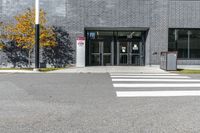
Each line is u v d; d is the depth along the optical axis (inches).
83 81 566.6
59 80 585.6
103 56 1111.6
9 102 346.9
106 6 1040.8
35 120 262.5
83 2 1036.5
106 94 406.9
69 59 1040.2
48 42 971.9
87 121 259.8
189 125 247.9
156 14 1048.2
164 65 883.4
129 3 1043.9
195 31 1072.8
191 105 332.5
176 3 1049.5
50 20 1031.6
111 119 267.3
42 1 1030.4
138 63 1117.1
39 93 414.9
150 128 238.5
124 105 331.3
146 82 544.7
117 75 705.0
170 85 500.4
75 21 1036.5
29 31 958.4
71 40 1038.4
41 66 1030.4
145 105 331.9
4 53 1035.9
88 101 354.9
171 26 1051.3
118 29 1082.1
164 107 321.1
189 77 644.7
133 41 1112.2
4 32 1014.4
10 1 1027.9
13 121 258.7
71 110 304.3
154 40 1050.1
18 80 585.6
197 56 1075.9
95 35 1106.7
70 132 226.5
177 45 1066.7
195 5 1054.4
